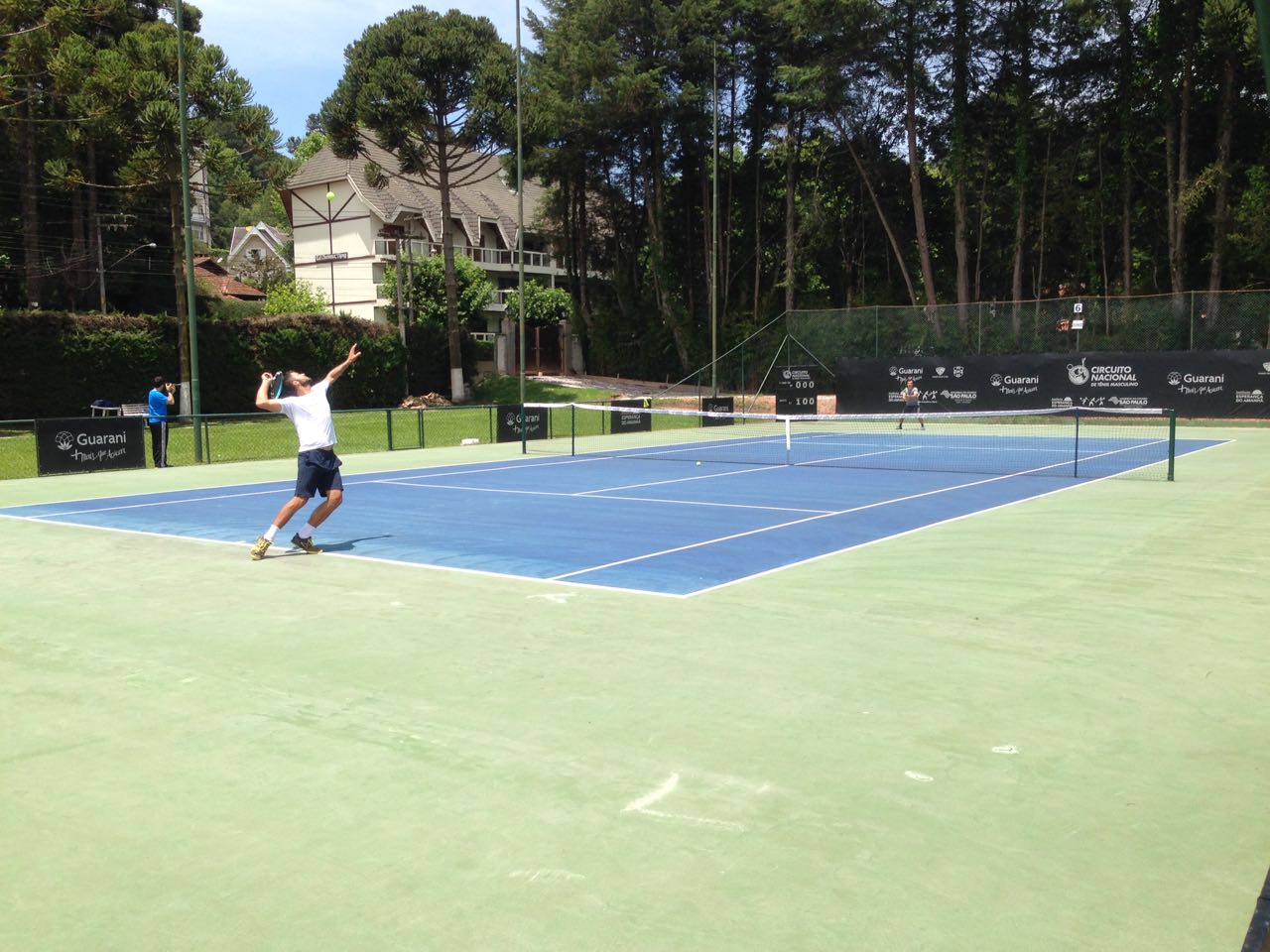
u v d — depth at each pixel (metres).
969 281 48.72
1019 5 39.88
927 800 3.79
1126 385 31.62
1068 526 11.01
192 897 3.13
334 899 3.10
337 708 4.98
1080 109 42.66
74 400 32.59
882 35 40.00
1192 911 2.96
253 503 14.03
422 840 3.51
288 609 7.20
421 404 40.78
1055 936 2.83
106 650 6.12
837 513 12.40
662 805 3.77
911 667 5.58
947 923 2.91
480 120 39.44
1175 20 37.28
